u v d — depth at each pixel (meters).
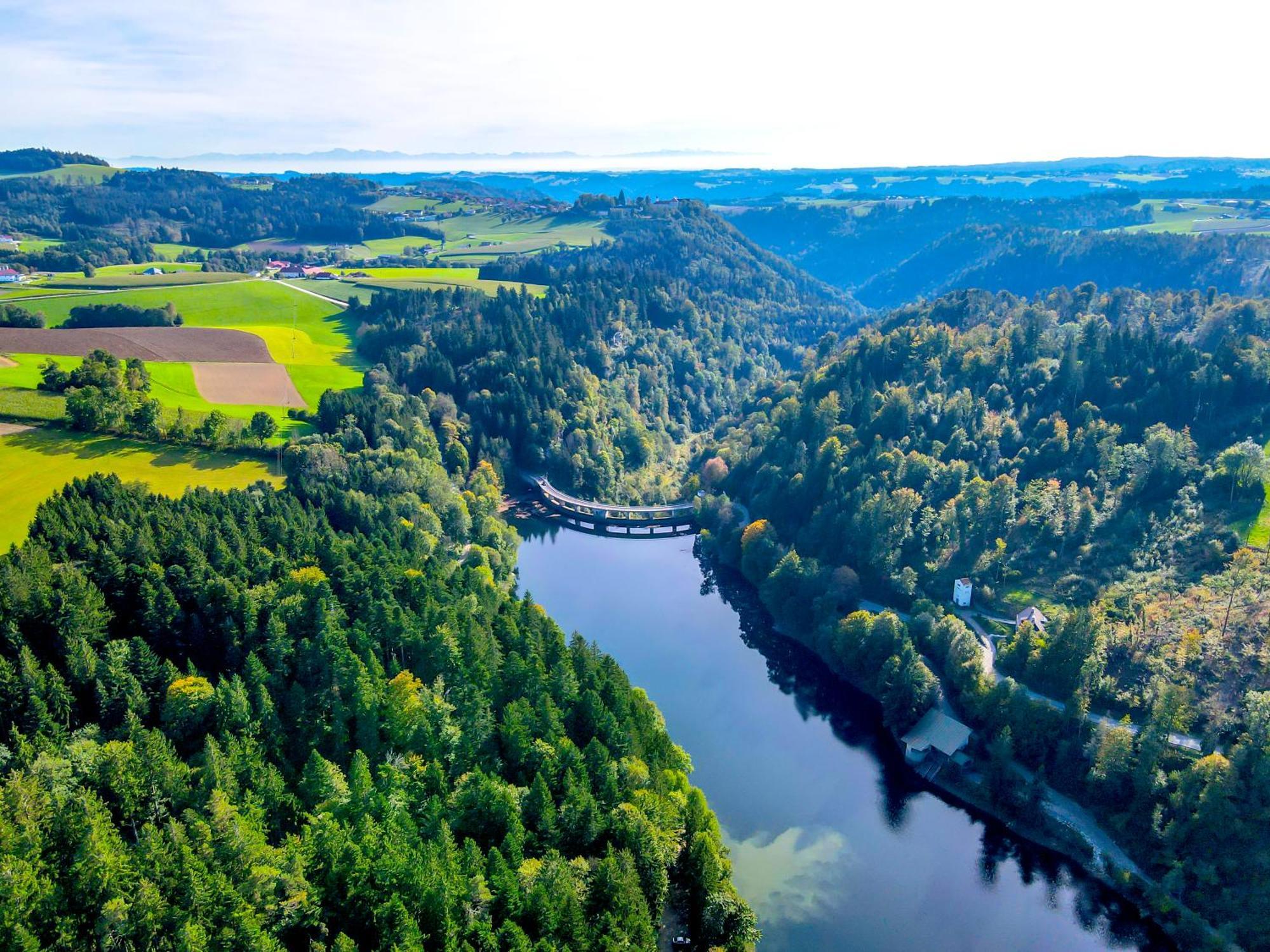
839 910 98.50
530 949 69.00
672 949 83.94
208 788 79.06
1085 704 113.19
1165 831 100.25
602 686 105.81
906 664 131.50
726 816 112.75
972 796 114.75
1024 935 95.50
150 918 63.69
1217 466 148.00
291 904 68.88
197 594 108.19
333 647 100.38
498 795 84.88
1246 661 110.69
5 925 60.16
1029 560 149.00
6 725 86.50
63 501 128.25
